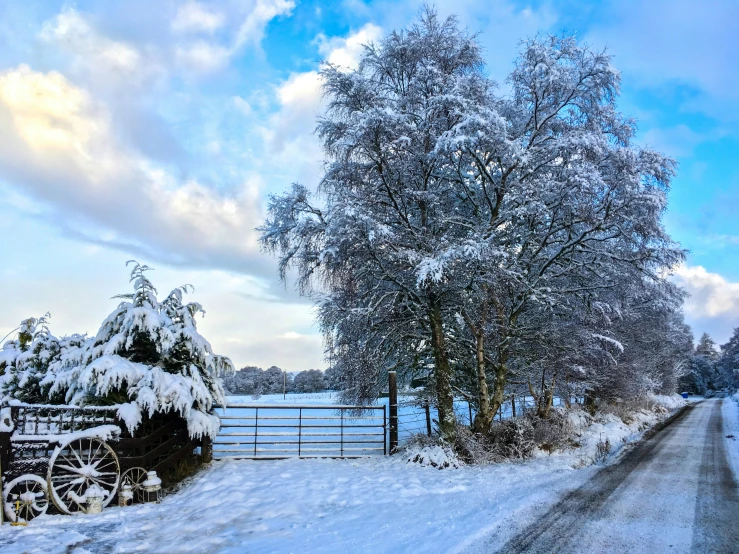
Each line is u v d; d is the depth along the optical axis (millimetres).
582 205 11852
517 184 12625
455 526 6277
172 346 10227
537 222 13148
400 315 14070
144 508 7957
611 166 12836
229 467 10750
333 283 14000
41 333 10930
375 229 11266
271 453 13172
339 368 15125
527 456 13141
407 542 5715
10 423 7516
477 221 14039
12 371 10477
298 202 13992
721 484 9188
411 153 12633
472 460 11945
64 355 9953
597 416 23484
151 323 9750
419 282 10734
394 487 9094
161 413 9680
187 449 10336
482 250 10914
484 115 11664
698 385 97500
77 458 7891
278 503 7973
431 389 14836
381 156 12242
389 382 13633
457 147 11594
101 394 9242
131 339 9750
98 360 8859
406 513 7176
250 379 92000
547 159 12859
